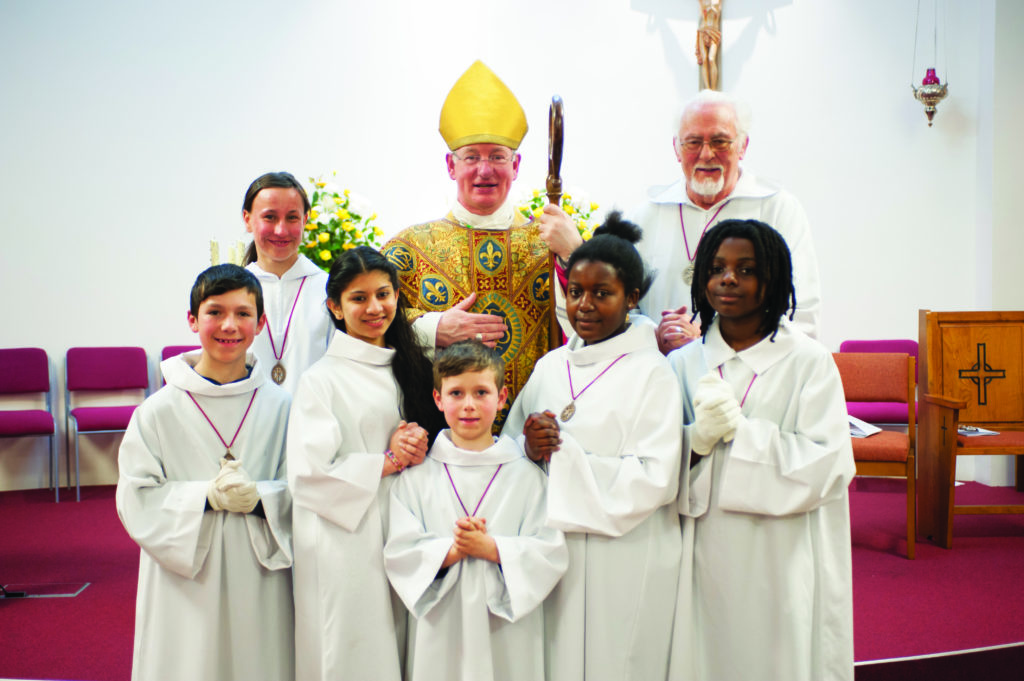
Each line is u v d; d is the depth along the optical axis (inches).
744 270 84.9
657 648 86.9
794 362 87.6
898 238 269.9
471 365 87.4
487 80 108.7
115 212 262.7
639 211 125.3
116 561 184.4
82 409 251.4
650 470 84.7
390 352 93.5
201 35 266.1
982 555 184.1
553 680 86.4
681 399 88.4
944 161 266.4
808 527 85.7
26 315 258.1
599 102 279.4
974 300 265.9
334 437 87.0
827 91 271.3
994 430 198.7
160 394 92.1
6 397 255.3
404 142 276.1
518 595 81.8
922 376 202.8
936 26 264.5
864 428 192.1
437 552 83.5
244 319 90.4
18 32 255.3
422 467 90.2
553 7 278.1
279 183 115.3
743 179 119.4
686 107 116.0
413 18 275.9
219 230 268.2
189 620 86.5
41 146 257.8
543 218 102.0
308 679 88.3
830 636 85.5
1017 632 137.7
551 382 94.7
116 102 261.7
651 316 120.8
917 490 204.7
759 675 84.4
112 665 127.6
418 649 84.2
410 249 109.9
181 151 265.9
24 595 161.2
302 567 88.5
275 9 269.9
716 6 269.9
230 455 91.0
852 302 272.4
